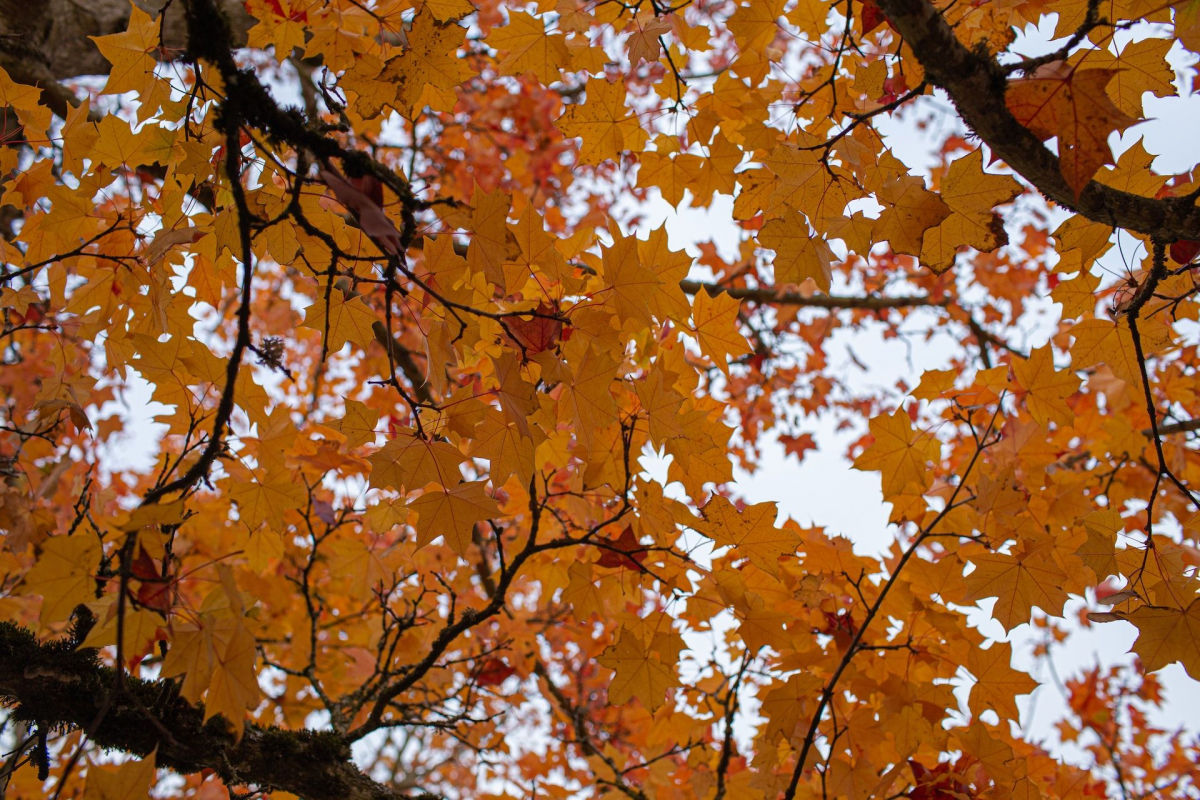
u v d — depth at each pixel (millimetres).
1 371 3850
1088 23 1526
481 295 2123
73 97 3578
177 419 2238
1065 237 2027
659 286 1998
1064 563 2656
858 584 2457
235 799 2305
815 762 2449
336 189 1526
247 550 2400
